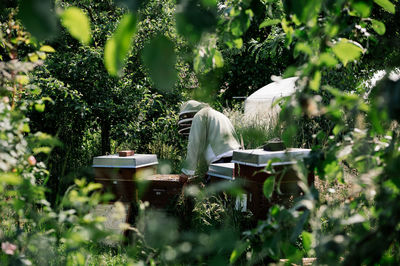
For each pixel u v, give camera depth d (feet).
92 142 24.54
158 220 3.55
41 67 18.78
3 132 4.94
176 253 3.54
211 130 14.43
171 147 22.03
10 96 6.29
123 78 21.25
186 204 9.75
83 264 4.53
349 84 15.56
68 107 19.21
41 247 4.74
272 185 4.83
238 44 4.59
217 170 12.20
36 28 1.89
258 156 9.40
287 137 4.36
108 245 10.05
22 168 5.21
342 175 4.71
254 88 41.24
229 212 9.52
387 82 2.42
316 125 13.41
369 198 4.31
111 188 11.19
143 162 11.43
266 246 4.28
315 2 2.64
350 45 4.14
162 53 2.01
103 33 21.38
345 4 4.10
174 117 22.72
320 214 4.38
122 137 21.54
